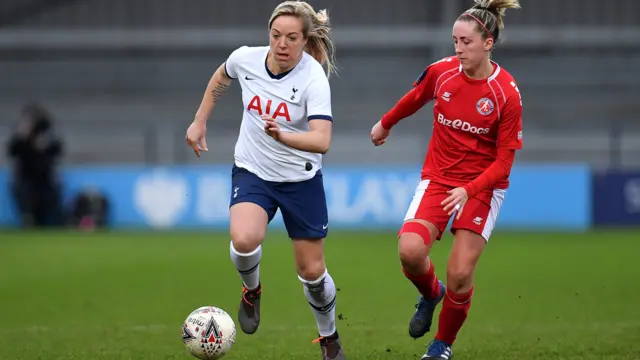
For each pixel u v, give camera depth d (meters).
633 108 83.56
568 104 83.69
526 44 84.62
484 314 31.25
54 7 90.81
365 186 66.44
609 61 85.38
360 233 63.28
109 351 24.12
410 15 89.06
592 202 66.75
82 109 84.38
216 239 59.84
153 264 47.25
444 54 79.38
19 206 66.75
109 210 67.56
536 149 77.94
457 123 21.08
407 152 77.12
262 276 41.94
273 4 90.25
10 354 23.77
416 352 24.12
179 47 87.00
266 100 20.36
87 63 87.06
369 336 26.80
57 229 66.69
